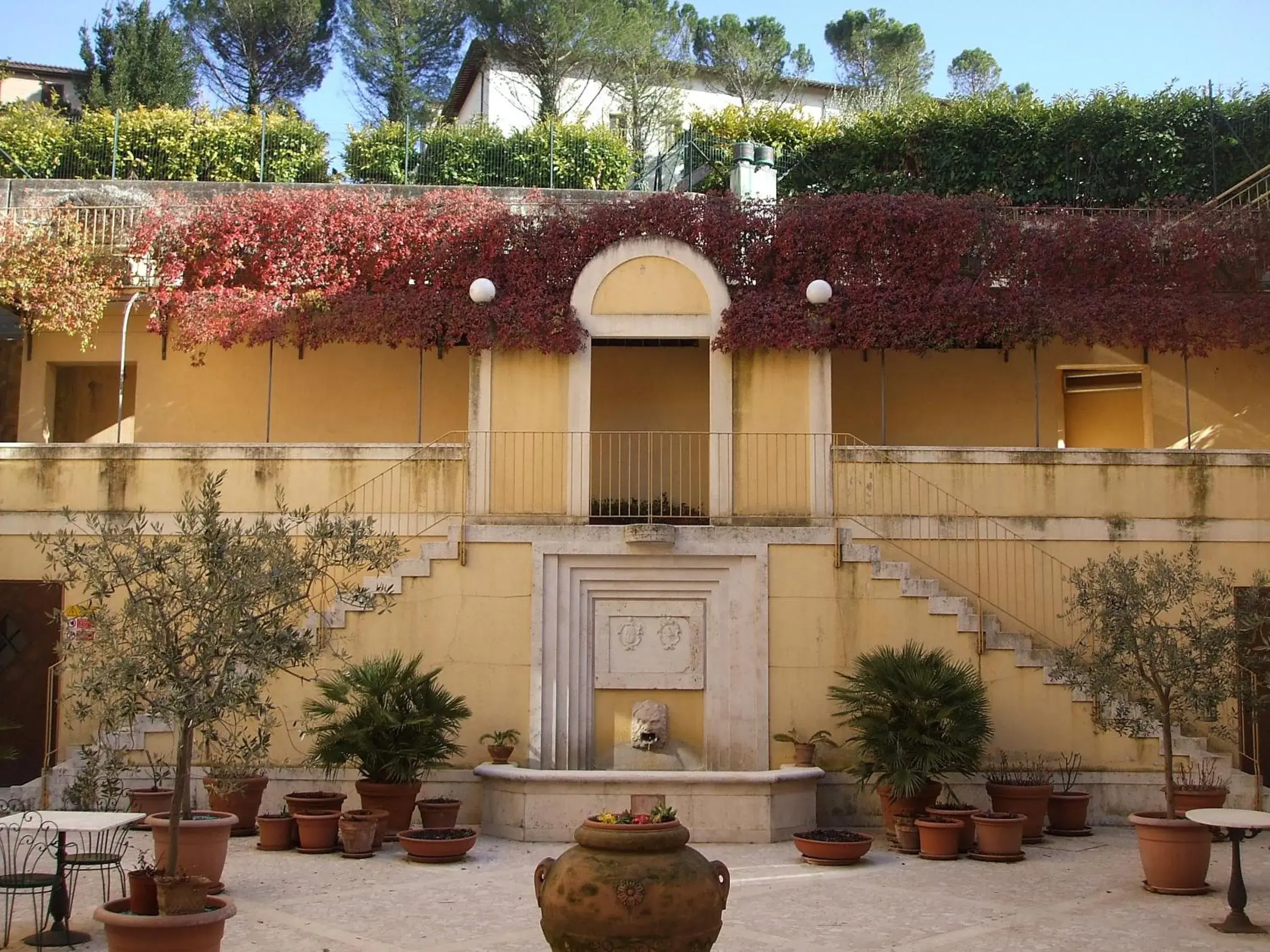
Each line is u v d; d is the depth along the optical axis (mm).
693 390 20984
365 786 14289
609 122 38250
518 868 12797
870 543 16844
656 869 7938
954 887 12000
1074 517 17047
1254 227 18625
